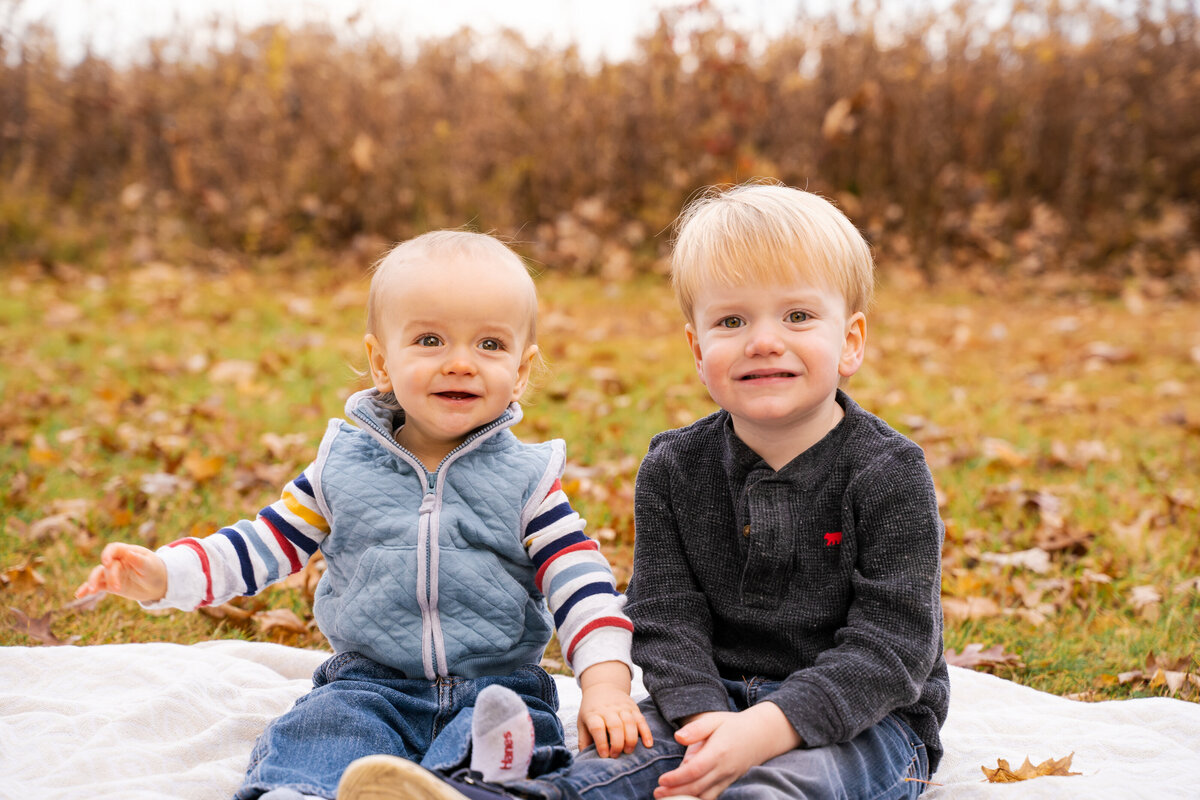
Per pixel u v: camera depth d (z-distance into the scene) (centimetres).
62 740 218
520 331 212
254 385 572
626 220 990
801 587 199
